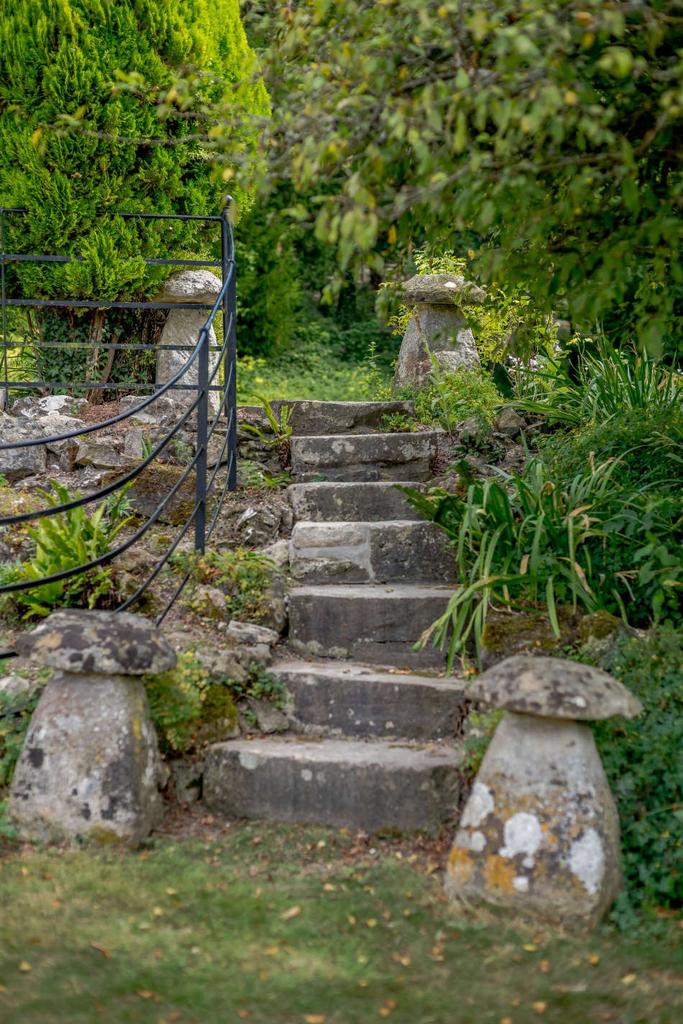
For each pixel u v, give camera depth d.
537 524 4.54
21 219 6.37
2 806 3.57
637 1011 2.62
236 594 4.77
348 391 11.45
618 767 3.55
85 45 6.18
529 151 3.46
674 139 3.63
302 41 3.45
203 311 7.06
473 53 3.18
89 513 5.43
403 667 4.56
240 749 3.85
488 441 6.29
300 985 2.69
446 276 7.22
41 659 3.51
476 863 3.19
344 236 3.06
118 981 2.66
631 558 4.62
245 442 6.24
